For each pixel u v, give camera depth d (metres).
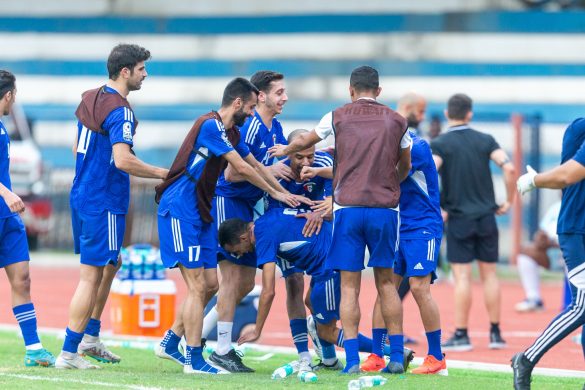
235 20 111.25
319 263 26.17
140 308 35.31
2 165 26.34
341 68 108.62
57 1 112.75
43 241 83.56
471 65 106.19
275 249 26.14
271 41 110.62
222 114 25.95
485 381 24.00
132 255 35.91
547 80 104.94
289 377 24.44
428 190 26.61
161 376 24.41
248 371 26.44
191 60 111.56
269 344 34.59
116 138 25.23
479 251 34.66
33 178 77.25
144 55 26.02
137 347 31.89
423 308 25.92
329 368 27.14
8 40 112.88
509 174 34.59
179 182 25.48
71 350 25.92
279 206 26.58
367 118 24.56
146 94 111.38
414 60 107.19
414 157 26.11
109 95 25.69
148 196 78.25
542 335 21.59
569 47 105.19
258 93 26.28
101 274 26.34
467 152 34.50
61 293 53.44
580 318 21.31
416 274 25.92
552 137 100.38
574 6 105.75
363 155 24.33
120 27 112.62
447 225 34.72
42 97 111.69
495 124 68.38
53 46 112.75
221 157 25.56
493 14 106.50
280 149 26.17
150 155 105.00
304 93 108.69
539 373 26.73
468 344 34.06
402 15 108.00
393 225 24.41
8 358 28.27
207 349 30.03
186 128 107.50
